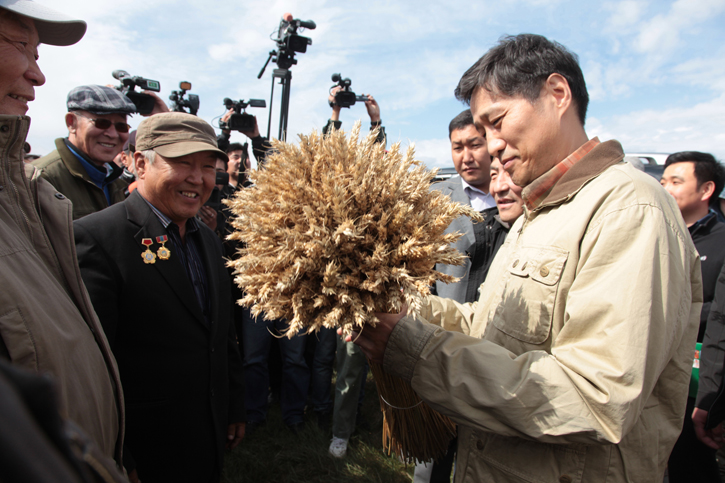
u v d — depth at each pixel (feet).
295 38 11.87
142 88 11.08
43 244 3.22
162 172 4.90
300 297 3.10
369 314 3.16
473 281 7.54
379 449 8.99
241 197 3.63
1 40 3.01
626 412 2.70
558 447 3.22
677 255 2.98
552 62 3.32
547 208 3.60
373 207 3.15
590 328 2.92
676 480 7.06
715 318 6.27
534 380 2.91
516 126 3.43
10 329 2.50
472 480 3.72
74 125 7.43
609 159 3.38
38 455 0.77
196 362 4.89
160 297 4.67
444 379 3.15
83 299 3.42
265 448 8.79
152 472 4.70
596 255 2.98
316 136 3.46
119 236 4.61
